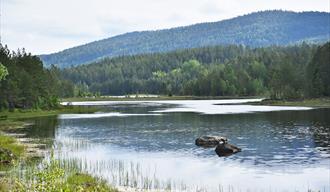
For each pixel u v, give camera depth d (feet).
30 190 60.70
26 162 130.62
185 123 262.47
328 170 121.60
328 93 502.38
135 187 101.76
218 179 112.47
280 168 125.08
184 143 177.99
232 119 282.97
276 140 179.22
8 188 83.97
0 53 408.05
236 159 139.74
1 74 208.95
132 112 377.91
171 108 436.76
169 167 128.26
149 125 254.47
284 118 281.74
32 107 395.34
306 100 479.00
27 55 457.27
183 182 108.88
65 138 196.54
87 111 396.16
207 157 144.46
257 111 359.46
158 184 106.22
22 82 386.73
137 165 128.67
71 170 112.78
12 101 376.27
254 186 105.19
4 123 275.18
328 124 238.07
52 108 415.03
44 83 425.28
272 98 552.41
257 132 208.33
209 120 279.08
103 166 128.47
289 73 564.71
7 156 131.34
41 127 248.73
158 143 178.91
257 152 151.64
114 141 186.39
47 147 167.02
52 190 56.90
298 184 106.83
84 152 156.76
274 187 104.22
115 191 95.76
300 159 137.49
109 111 397.80
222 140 173.17
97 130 230.89
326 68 508.94
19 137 199.21
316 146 161.79
